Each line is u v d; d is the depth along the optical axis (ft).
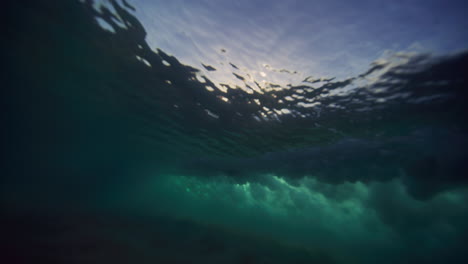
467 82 20.98
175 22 22.53
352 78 23.76
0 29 32.01
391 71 21.84
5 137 123.13
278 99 30.45
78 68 37.93
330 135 36.58
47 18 27.17
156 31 24.34
